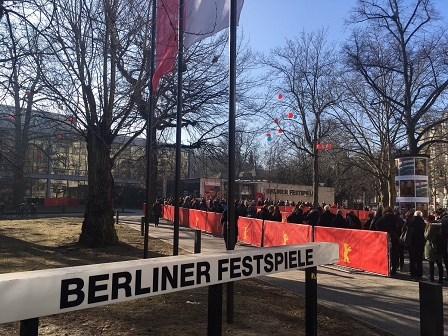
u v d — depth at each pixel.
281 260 3.53
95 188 12.23
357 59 22.52
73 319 5.05
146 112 12.30
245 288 7.38
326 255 3.99
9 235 15.26
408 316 5.94
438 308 3.49
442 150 35.53
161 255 10.72
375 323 5.58
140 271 2.56
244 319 5.28
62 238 14.17
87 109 11.12
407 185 18.72
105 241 12.12
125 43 10.16
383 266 9.34
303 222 13.86
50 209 42.38
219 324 3.34
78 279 2.27
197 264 2.89
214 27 6.64
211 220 18.23
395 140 25.69
